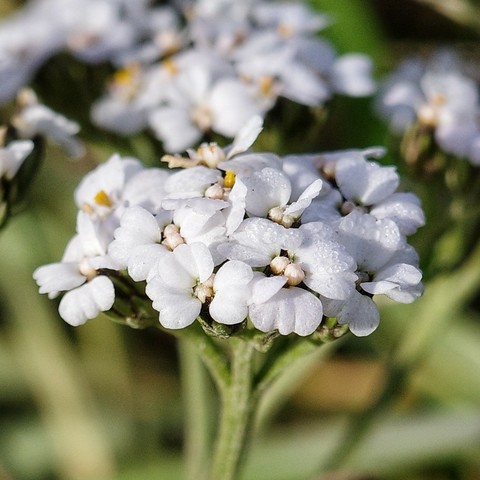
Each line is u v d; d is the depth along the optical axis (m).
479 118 0.20
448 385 0.23
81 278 0.17
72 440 0.23
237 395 0.18
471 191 0.20
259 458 0.22
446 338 0.23
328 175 0.18
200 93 0.20
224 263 0.17
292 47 0.20
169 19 0.21
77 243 0.17
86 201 0.18
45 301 0.24
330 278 0.17
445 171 0.20
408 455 0.22
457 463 0.22
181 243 0.17
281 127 0.20
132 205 0.17
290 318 0.16
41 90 0.21
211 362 0.18
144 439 0.23
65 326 0.25
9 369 0.24
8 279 0.24
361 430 0.20
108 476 0.22
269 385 0.18
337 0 0.24
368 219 0.17
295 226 0.17
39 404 0.24
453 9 0.22
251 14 0.21
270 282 0.16
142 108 0.20
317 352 0.20
